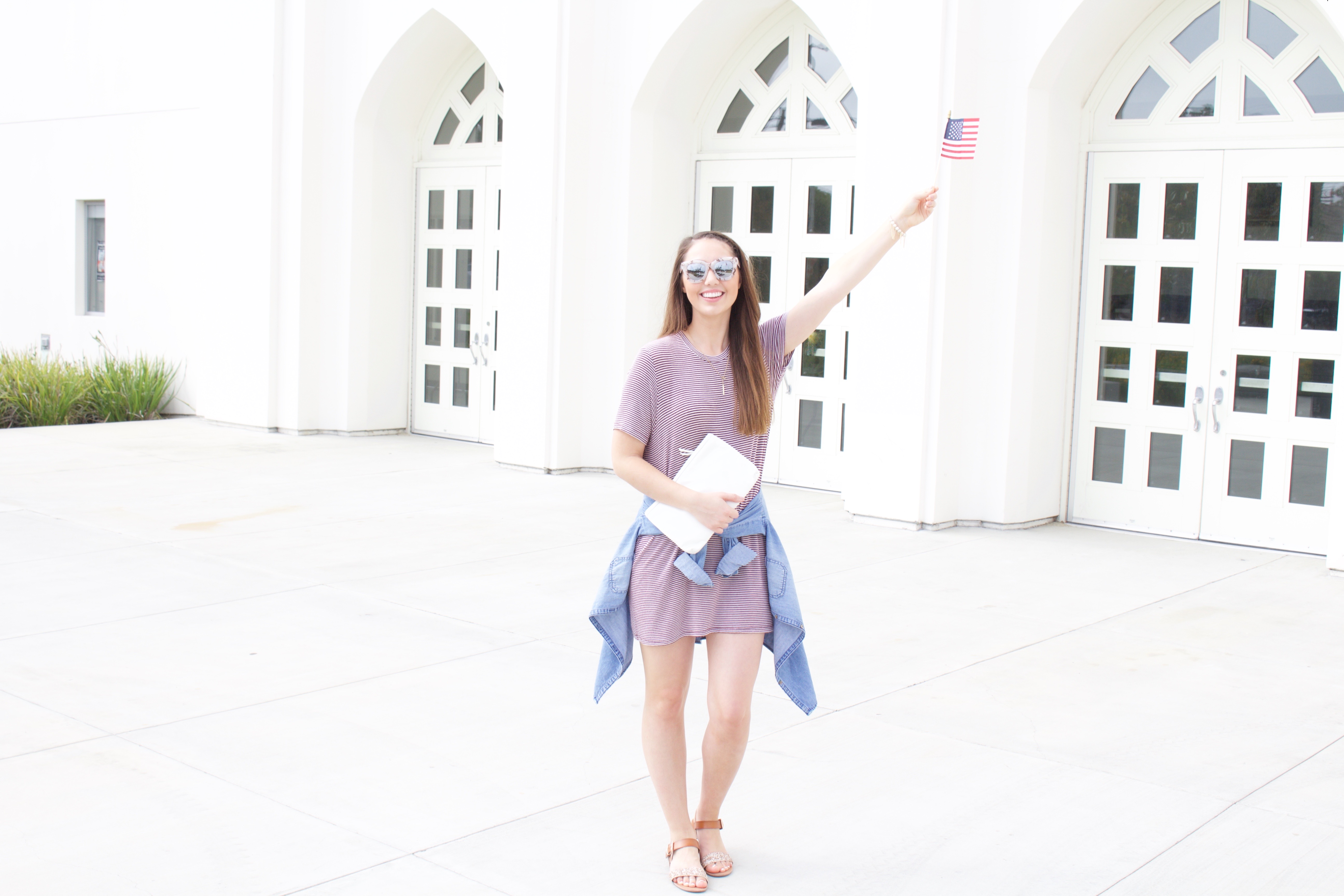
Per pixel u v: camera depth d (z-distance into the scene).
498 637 5.70
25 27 15.63
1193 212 8.25
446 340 12.75
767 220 10.41
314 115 12.41
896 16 8.38
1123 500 8.67
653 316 10.76
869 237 3.50
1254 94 8.00
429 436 13.00
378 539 7.86
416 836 3.58
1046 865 3.46
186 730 4.41
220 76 12.92
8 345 16.23
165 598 6.29
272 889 3.23
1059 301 8.61
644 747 3.38
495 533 8.12
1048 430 8.73
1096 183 8.60
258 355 12.82
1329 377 7.81
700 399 3.25
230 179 12.93
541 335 10.67
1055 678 5.23
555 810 3.79
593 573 7.02
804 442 10.35
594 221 10.64
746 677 3.29
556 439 10.69
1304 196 7.82
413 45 11.92
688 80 10.47
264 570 6.93
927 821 3.75
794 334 3.40
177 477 10.09
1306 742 4.50
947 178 8.23
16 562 6.99
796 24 10.09
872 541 8.16
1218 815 3.81
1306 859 3.51
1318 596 6.80
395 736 4.40
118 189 14.84
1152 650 5.68
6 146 16.02
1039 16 8.05
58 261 15.62
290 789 3.91
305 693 4.86
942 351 8.34
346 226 12.47
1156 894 3.29
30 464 10.55
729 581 3.31
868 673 5.26
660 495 3.21
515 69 10.69
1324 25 7.64
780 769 4.16
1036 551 7.90
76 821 3.63
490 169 12.18
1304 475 7.93
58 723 4.46
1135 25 8.31
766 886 3.32
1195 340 8.30
